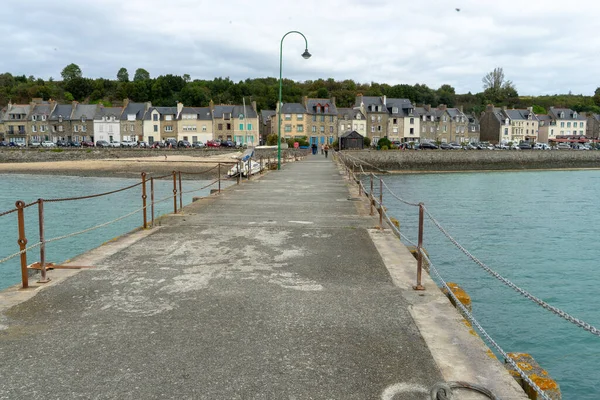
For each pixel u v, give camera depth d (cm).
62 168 5434
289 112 9181
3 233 2011
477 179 5891
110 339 452
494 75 15700
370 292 596
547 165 7869
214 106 9500
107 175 5156
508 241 2145
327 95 12812
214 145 7838
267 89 13275
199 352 425
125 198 3206
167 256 775
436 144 8831
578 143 10925
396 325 489
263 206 1377
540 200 3691
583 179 5916
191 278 654
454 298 545
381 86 15012
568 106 14450
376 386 367
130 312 524
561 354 1061
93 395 352
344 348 435
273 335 464
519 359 453
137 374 384
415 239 2164
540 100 16375
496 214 2942
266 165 3425
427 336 461
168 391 358
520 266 1730
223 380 376
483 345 442
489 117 11481
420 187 4788
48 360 409
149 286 617
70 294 583
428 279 655
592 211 3084
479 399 344
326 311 529
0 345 438
